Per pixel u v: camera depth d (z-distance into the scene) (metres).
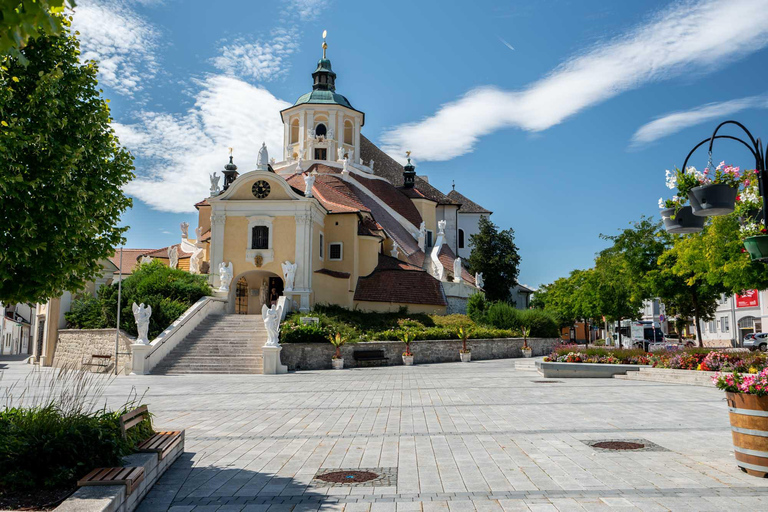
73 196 10.63
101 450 7.25
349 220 46.88
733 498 6.93
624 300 44.75
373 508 6.78
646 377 22.28
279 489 7.60
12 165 9.53
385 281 47.25
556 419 12.76
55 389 19.36
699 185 8.51
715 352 21.58
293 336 31.66
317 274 43.59
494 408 14.64
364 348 33.09
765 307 53.25
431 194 73.69
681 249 27.75
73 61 11.53
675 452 9.37
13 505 6.13
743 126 8.34
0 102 9.84
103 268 12.26
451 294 50.78
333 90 63.81
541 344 43.97
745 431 7.98
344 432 11.62
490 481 7.81
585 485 7.55
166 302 34.22
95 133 11.65
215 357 30.11
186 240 56.75
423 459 9.15
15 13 3.78
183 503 7.06
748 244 8.25
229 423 12.88
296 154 61.16
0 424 7.68
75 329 35.78
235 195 42.59
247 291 46.22
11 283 10.58
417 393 18.42
